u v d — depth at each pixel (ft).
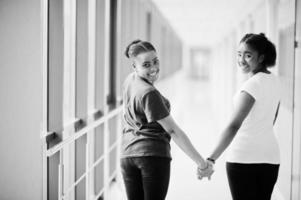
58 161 9.55
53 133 9.68
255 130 7.88
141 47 8.00
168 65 42.96
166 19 35.29
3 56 8.27
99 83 14.15
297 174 12.22
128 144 8.09
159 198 7.94
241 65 8.25
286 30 14.08
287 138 13.48
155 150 7.86
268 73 8.12
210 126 33.83
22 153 8.45
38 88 8.32
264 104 7.86
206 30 45.34
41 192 8.51
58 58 9.74
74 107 12.07
